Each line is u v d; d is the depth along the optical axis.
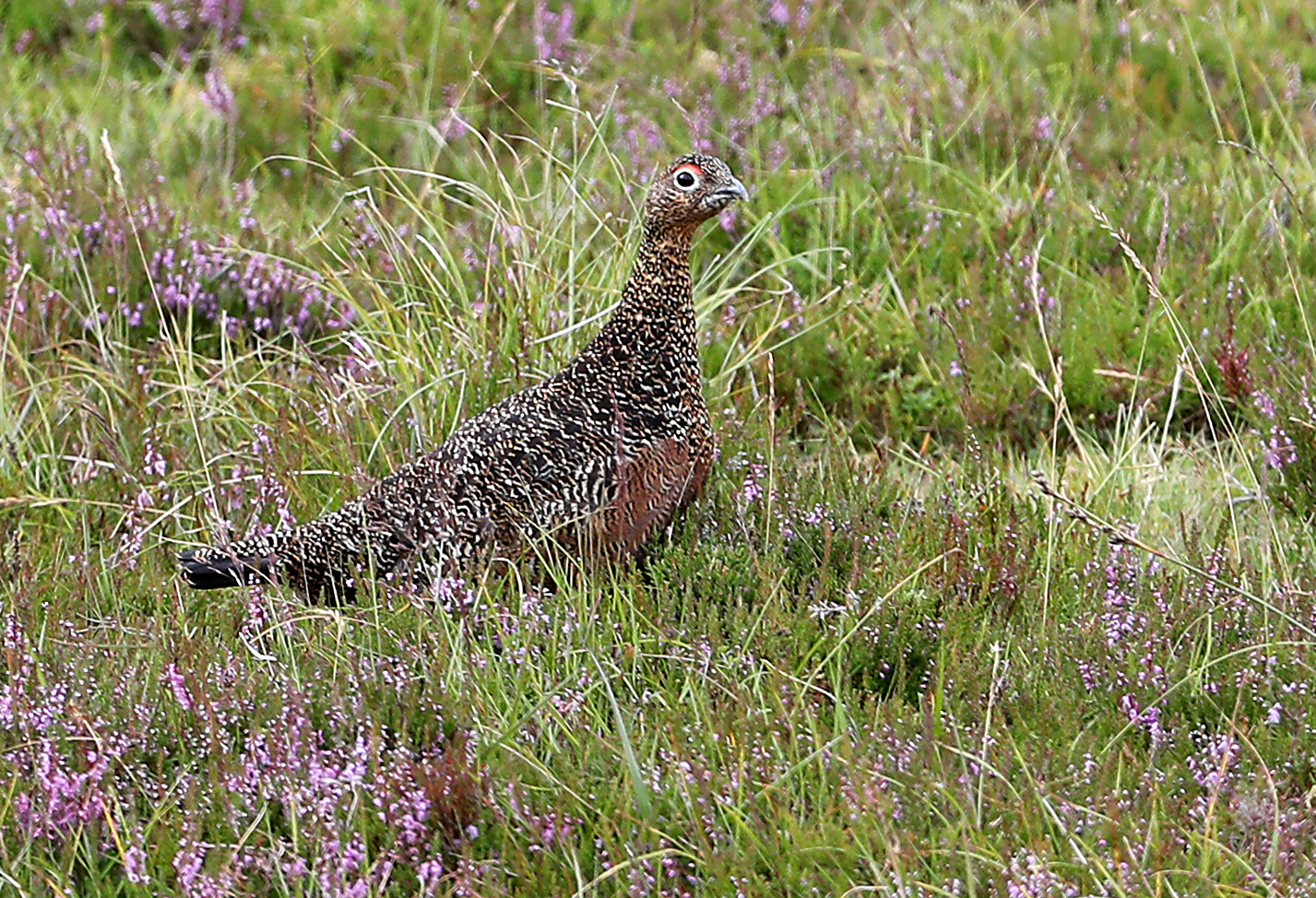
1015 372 11.92
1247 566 9.01
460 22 16.53
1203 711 8.09
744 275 13.49
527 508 9.17
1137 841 6.89
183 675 8.04
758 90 15.23
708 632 8.45
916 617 8.76
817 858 6.88
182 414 11.46
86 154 14.55
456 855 7.16
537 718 7.80
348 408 10.92
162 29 16.92
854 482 10.38
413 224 13.68
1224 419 10.11
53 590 9.33
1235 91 15.38
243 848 7.11
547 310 11.53
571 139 14.96
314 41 16.56
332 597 9.37
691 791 7.23
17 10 16.94
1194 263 12.78
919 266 12.95
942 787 6.96
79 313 12.17
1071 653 8.39
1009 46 16.02
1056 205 13.49
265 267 12.86
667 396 9.45
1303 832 6.99
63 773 7.45
